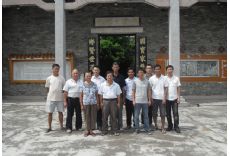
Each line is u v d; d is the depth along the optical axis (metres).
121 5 16.59
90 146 7.69
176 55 13.78
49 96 9.32
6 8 16.88
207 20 16.70
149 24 16.62
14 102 15.45
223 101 15.42
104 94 8.84
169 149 7.40
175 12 13.77
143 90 8.98
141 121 10.33
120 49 23.08
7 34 16.95
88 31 16.73
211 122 10.55
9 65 16.78
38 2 14.13
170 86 9.11
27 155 7.09
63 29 13.96
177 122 9.12
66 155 7.04
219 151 7.27
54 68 9.34
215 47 16.67
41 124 10.42
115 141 8.13
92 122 8.80
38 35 16.89
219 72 16.66
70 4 14.00
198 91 16.66
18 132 9.30
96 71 9.20
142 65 16.45
